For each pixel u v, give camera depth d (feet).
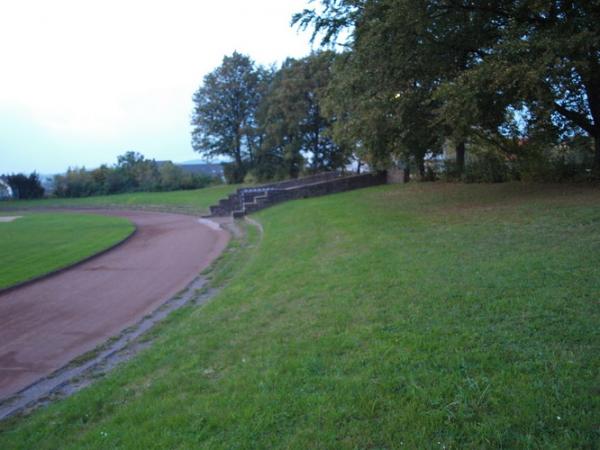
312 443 12.16
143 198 150.61
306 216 61.16
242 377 16.71
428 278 25.18
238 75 173.37
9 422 18.19
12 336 29.68
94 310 34.42
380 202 63.93
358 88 60.70
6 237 74.49
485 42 50.03
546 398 12.64
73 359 25.16
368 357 16.51
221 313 26.76
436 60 51.13
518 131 64.03
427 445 11.50
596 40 38.22
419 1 44.55
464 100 42.04
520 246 29.32
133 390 18.21
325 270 31.19
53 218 109.09
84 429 15.93
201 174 188.34
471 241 32.73
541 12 46.42
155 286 40.42
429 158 91.50
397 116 55.06
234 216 82.99
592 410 11.96
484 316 18.86
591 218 34.17
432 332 17.88
